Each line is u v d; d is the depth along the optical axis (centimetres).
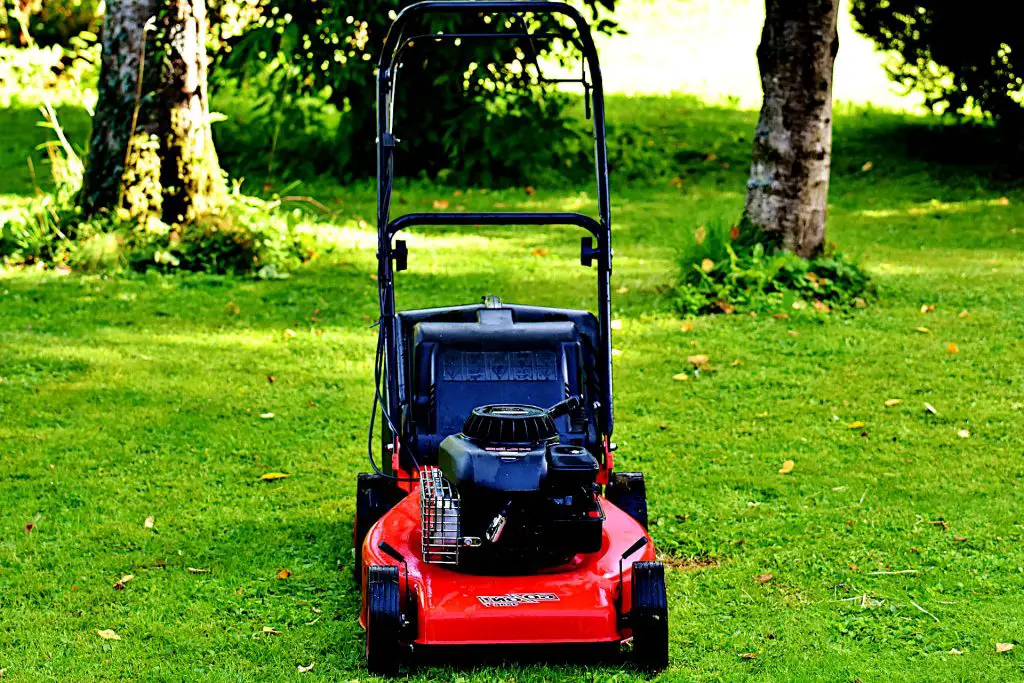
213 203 1484
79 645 599
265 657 591
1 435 903
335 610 645
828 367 1088
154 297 1296
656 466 863
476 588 560
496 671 575
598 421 671
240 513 780
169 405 979
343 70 1867
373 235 1617
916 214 1802
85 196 1452
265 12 1898
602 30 2017
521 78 1933
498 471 554
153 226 1432
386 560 588
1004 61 1981
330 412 975
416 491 651
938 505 790
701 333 1191
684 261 1336
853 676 570
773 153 1330
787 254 1316
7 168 1864
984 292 1343
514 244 1590
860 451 893
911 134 2236
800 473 850
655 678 568
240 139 2092
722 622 630
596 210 1814
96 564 697
